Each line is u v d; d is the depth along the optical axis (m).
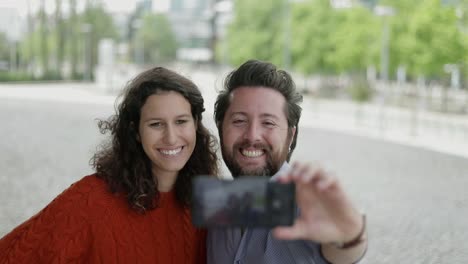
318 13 29.27
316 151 13.24
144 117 1.97
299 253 1.72
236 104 1.85
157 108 1.95
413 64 18.23
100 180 2.05
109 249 1.97
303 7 30.98
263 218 1.38
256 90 1.83
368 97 30.00
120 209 2.02
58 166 10.72
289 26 31.80
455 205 8.38
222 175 2.27
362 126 19.22
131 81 2.07
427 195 8.98
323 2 29.28
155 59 90.69
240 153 1.86
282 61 33.62
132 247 2.01
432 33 17.09
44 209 2.04
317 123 19.78
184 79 2.02
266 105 1.81
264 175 1.84
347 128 18.47
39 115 20.02
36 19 55.06
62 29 54.00
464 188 9.57
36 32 56.69
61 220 1.97
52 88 38.88
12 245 1.99
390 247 6.36
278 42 34.16
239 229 1.90
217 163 2.24
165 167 1.99
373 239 6.62
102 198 2.01
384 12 18.25
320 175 1.33
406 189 9.40
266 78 1.83
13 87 38.84
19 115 19.83
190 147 2.03
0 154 11.80
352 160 12.12
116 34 73.25
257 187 1.39
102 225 1.98
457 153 13.57
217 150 2.23
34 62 57.56
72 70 54.59
